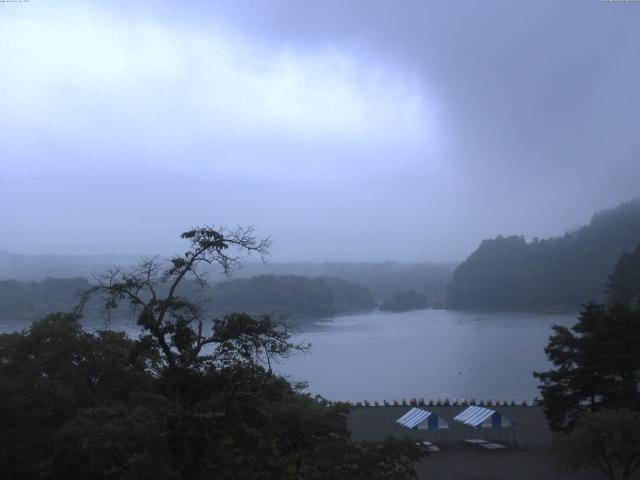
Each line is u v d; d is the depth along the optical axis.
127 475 26.11
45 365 47.72
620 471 55.16
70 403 44.59
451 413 85.94
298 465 31.89
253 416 29.59
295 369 148.00
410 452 30.25
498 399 106.88
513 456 62.12
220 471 25.52
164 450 26.67
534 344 182.00
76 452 37.47
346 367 150.50
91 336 51.50
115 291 27.81
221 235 28.06
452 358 162.12
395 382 130.12
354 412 88.44
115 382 48.47
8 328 153.00
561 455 50.97
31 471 40.84
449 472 56.81
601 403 62.19
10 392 44.50
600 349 61.41
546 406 64.50
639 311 67.12
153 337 28.80
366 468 29.61
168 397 28.44
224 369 27.94
